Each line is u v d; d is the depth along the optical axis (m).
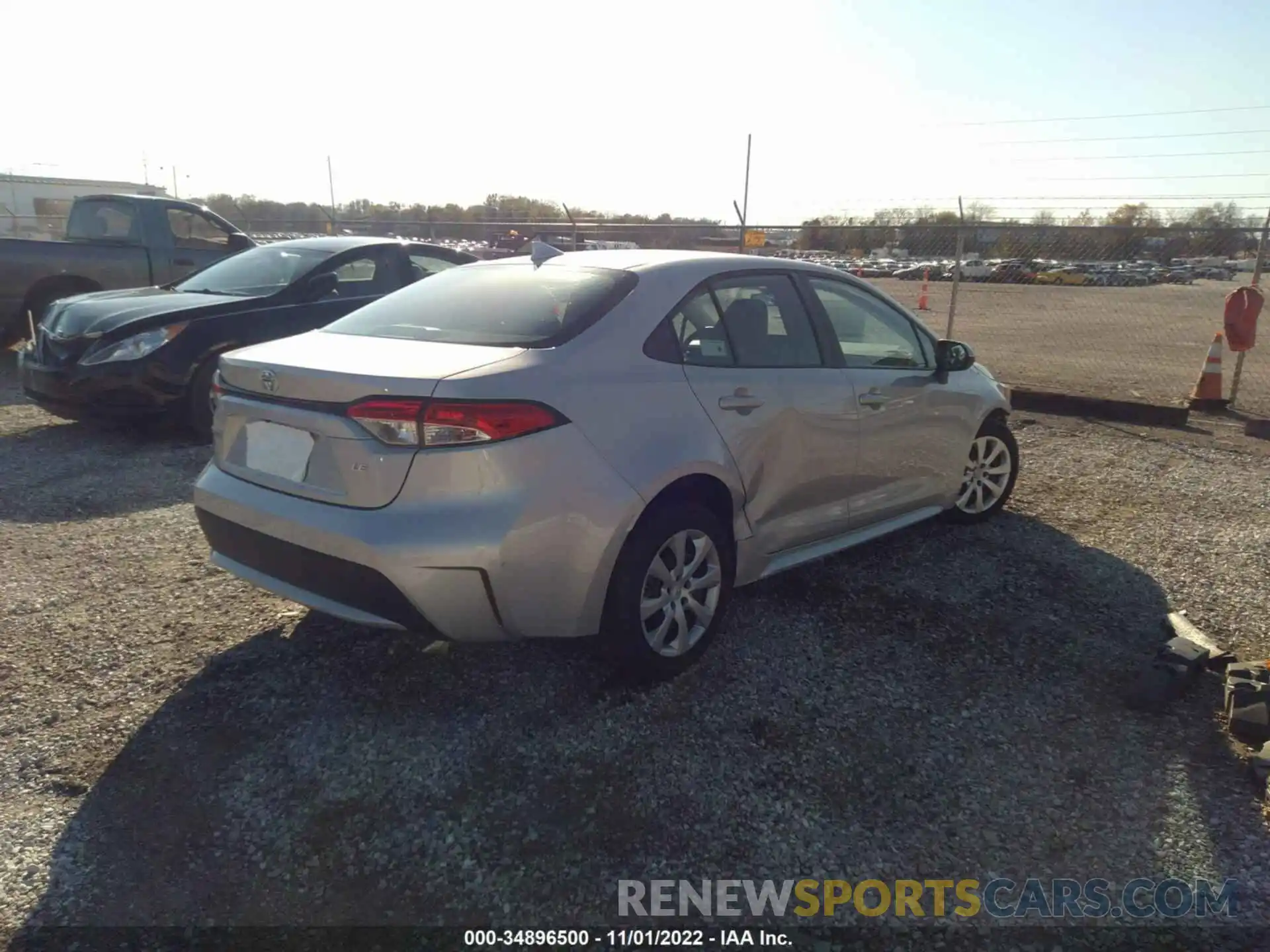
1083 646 3.91
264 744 3.12
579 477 3.09
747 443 3.69
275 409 3.21
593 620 3.24
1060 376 11.70
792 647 3.84
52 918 2.39
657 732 3.22
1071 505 5.84
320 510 3.06
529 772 2.99
